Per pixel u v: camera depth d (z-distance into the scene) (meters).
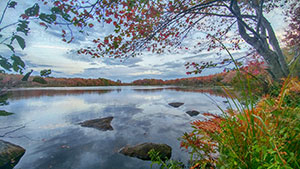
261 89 2.41
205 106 8.68
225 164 0.93
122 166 2.68
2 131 4.51
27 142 3.77
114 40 2.83
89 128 5.00
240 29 3.48
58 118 6.48
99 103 11.14
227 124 1.06
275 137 0.77
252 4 3.34
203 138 1.25
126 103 11.16
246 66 3.80
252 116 0.94
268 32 3.42
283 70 3.09
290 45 4.24
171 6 2.46
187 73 3.47
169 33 3.30
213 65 3.10
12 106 9.43
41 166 2.70
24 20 0.66
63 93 19.52
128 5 2.21
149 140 3.85
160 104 10.51
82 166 2.70
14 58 0.65
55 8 0.74
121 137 4.12
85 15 1.87
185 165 2.27
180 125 5.20
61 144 3.67
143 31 2.76
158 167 2.56
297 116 0.83
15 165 2.72
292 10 3.88
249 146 0.89
